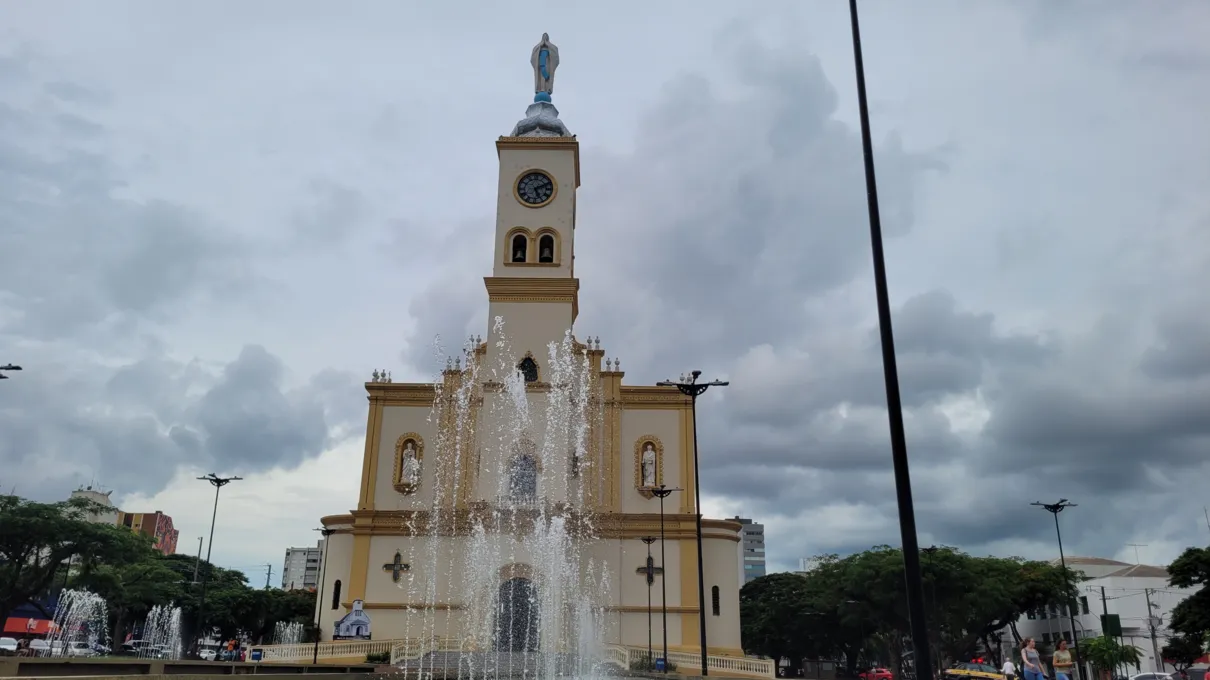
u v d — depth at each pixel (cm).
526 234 6475
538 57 7112
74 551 6656
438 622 5759
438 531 5969
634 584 5984
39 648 6844
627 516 6097
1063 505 6612
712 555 6134
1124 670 8312
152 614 8462
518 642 5625
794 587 9456
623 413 6347
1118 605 8988
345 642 5522
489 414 6094
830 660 11012
